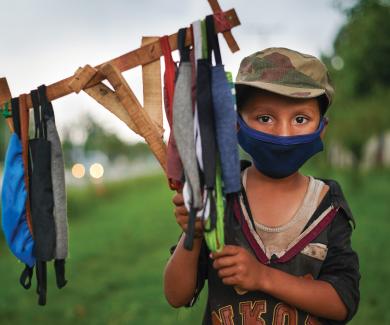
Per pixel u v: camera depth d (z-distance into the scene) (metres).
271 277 1.41
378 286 5.15
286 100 1.46
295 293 1.42
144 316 4.90
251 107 1.50
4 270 7.64
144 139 1.44
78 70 1.47
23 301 5.82
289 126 1.47
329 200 1.53
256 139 1.47
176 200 1.38
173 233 10.66
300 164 1.50
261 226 1.51
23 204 1.56
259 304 1.49
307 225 1.50
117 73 1.42
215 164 1.29
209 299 1.59
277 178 1.53
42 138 1.54
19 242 1.57
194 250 1.51
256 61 1.51
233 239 1.51
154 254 8.39
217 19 1.33
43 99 1.54
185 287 1.54
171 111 1.39
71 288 6.32
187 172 1.30
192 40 1.38
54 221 1.56
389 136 23.89
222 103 1.30
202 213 1.29
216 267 1.39
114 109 1.48
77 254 8.65
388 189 15.57
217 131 1.30
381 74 9.10
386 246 7.20
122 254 8.55
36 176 1.54
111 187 24.30
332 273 1.50
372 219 10.01
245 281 1.38
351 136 14.91
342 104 12.66
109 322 4.86
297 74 1.47
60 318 5.16
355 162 16.12
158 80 1.46
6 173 1.57
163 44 1.42
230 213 1.43
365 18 7.54
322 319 1.53
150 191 25.61
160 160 1.44
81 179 28.72
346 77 10.02
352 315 1.51
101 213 15.99
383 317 4.24
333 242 1.51
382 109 12.63
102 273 7.11
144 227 11.85
